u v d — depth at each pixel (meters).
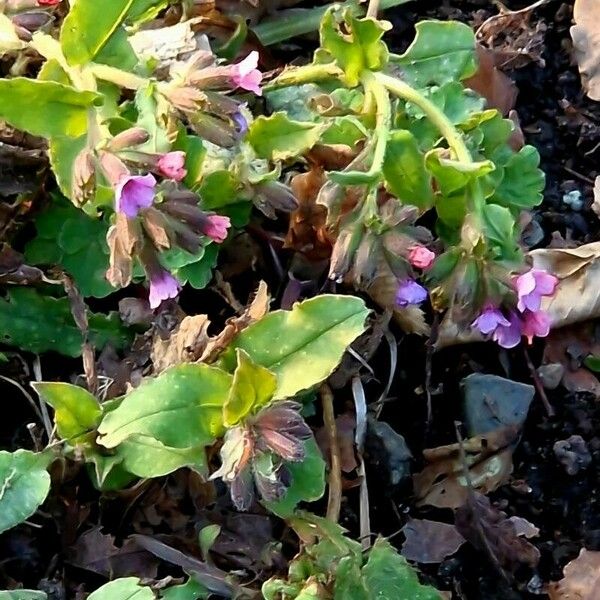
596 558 0.60
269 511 0.59
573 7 0.73
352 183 0.53
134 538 0.57
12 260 0.59
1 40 0.57
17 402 0.60
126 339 0.60
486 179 0.55
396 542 0.60
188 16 0.64
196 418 0.53
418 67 0.63
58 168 0.54
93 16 0.54
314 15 0.69
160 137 0.54
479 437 0.62
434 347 0.64
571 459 0.62
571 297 0.65
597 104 0.71
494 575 0.60
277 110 0.64
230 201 0.59
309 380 0.54
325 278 0.63
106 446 0.52
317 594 0.53
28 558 0.57
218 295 0.63
